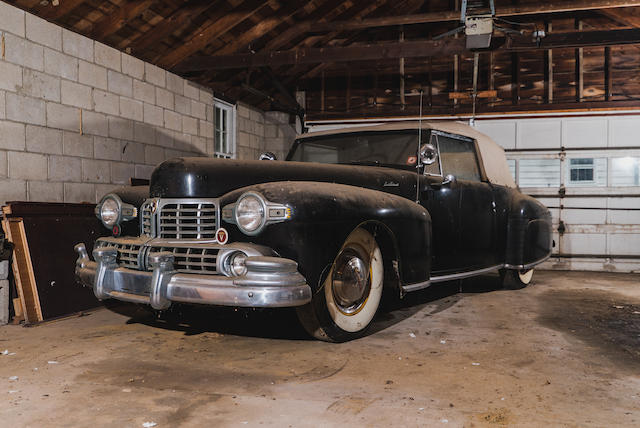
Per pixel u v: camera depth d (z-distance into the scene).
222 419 2.17
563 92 8.68
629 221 8.14
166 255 2.96
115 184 5.72
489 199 5.10
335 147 4.67
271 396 2.43
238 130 8.56
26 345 3.38
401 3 8.89
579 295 5.49
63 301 4.36
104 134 5.56
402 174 4.12
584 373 2.78
